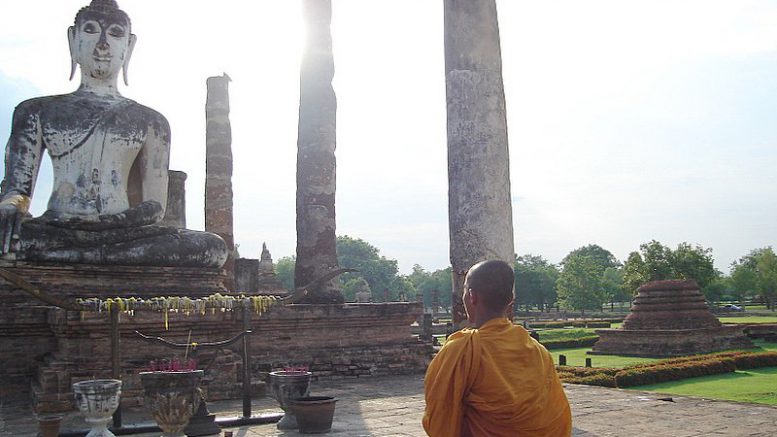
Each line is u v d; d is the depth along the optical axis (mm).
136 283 13984
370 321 15781
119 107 15648
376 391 12875
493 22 10242
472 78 10000
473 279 3727
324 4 18469
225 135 23047
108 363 11648
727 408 10398
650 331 27156
